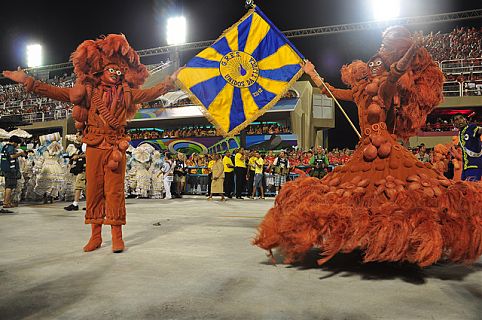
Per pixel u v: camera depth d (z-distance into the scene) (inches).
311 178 162.1
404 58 156.3
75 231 259.1
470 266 161.9
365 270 155.1
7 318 105.1
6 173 431.8
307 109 1027.9
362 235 135.6
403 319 103.9
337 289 130.6
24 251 193.3
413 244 131.9
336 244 138.4
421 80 165.9
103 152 191.6
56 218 333.7
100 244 199.0
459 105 817.5
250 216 354.3
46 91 187.6
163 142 1018.7
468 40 989.8
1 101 1316.4
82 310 111.0
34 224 293.9
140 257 178.9
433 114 878.4
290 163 693.9
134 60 201.5
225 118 217.3
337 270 155.1
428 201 139.4
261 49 223.8
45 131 1173.1
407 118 168.7
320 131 1193.4
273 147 939.3
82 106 192.4
